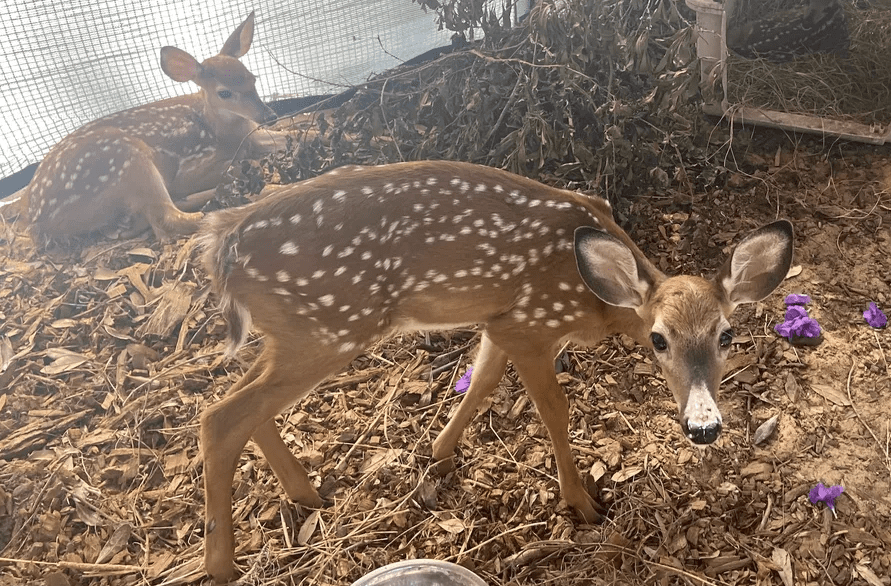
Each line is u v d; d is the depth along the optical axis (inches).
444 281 33.0
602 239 30.0
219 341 46.9
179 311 48.2
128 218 56.1
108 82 62.4
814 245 48.4
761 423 39.8
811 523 35.6
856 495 36.4
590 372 43.0
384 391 43.5
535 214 33.3
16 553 36.9
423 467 39.5
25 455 41.5
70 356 46.5
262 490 38.9
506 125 52.0
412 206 32.4
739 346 43.6
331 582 35.1
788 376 41.8
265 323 32.4
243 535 37.1
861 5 64.5
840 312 44.8
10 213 59.3
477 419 41.5
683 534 35.6
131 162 53.6
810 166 53.4
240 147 56.9
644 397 41.7
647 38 46.9
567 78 48.1
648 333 32.8
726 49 54.4
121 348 46.9
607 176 48.3
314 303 31.6
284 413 42.4
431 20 67.4
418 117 55.2
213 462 32.7
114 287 50.7
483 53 52.5
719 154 54.2
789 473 37.5
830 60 59.9
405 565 32.0
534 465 39.1
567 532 36.2
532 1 65.2
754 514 36.2
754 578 34.0
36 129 61.2
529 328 34.0
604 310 34.0
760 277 31.0
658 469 38.2
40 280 52.5
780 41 59.2
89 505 38.5
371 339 33.8
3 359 46.5
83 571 36.0
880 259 47.3
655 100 49.0
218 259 32.0
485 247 32.6
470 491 38.2
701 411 28.3
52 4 57.6
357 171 33.7
